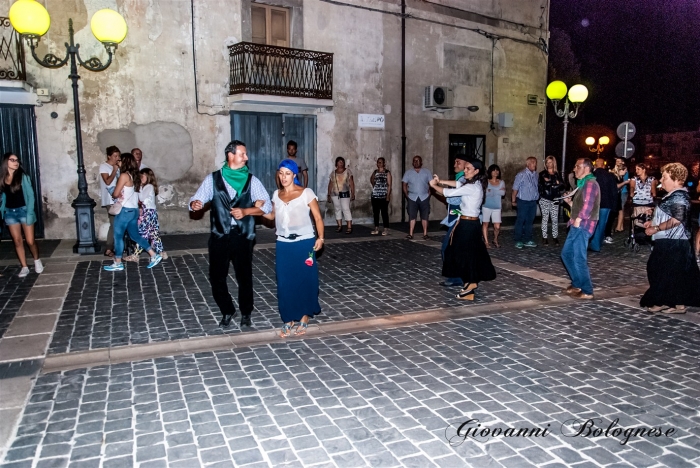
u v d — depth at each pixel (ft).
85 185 33.27
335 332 19.40
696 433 12.30
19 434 12.09
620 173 47.14
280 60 45.62
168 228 43.11
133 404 13.57
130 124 40.98
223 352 17.29
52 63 32.09
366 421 12.76
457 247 23.65
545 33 65.36
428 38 55.01
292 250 18.21
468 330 19.70
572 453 11.45
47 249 35.01
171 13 41.73
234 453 11.37
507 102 62.34
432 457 11.26
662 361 16.65
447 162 58.08
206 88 43.57
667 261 21.21
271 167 47.11
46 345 17.76
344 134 50.70
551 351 17.51
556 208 39.19
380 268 30.66
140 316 21.01
